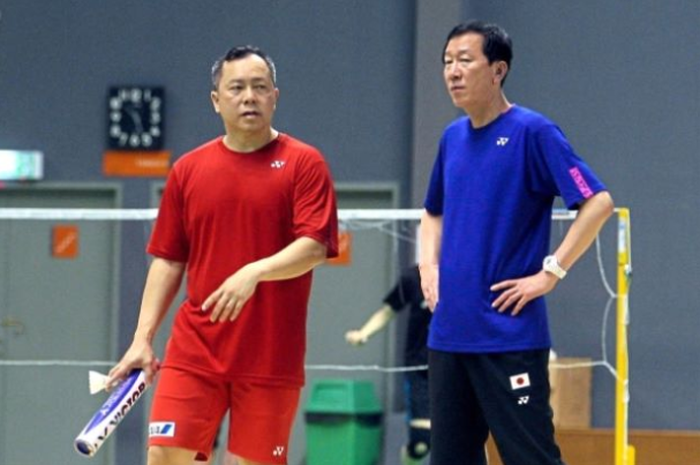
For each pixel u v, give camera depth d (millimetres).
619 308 22656
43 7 33375
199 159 13609
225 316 12586
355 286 32406
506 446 12945
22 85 33469
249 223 13367
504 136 13047
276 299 13406
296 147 13539
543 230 13156
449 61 13141
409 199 32156
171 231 13852
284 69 32656
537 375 12898
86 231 33688
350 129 32438
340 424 28672
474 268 12984
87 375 33219
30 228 33906
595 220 12781
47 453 33094
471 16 31531
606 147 31047
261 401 13477
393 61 32281
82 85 33312
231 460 20328
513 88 31406
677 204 30719
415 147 31578
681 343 30516
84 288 33656
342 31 32500
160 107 33000
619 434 22781
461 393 13297
